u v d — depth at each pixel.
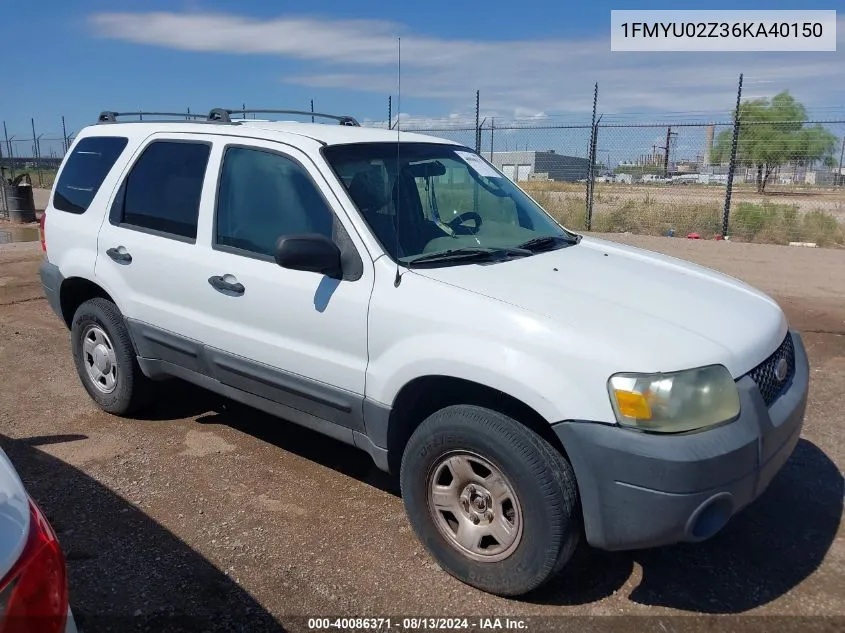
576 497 2.90
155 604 3.09
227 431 4.86
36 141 27.78
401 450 3.51
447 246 3.63
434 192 3.99
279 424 4.99
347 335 3.44
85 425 4.94
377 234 3.48
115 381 4.92
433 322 3.14
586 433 2.76
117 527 3.67
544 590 3.21
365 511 3.85
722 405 2.81
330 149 3.79
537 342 2.89
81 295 5.21
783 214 15.46
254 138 4.01
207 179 4.15
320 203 3.64
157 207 4.43
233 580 3.26
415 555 3.46
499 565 3.08
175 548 3.50
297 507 3.89
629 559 3.44
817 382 5.69
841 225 15.68
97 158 4.95
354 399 3.46
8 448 4.57
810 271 10.37
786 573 3.33
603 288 3.33
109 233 4.66
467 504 3.18
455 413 3.12
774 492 4.04
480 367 2.96
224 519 3.76
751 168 20.64
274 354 3.76
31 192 18.16
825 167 18.83
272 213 3.83
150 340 4.47
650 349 2.81
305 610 3.07
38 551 1.82
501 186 4.50
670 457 2.66
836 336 7.00
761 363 3.10
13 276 10.30
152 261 4.34
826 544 3.56
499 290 3.17
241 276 3.86
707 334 3.01
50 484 4.11
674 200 18.88
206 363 4.16
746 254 11.91
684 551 3.51
